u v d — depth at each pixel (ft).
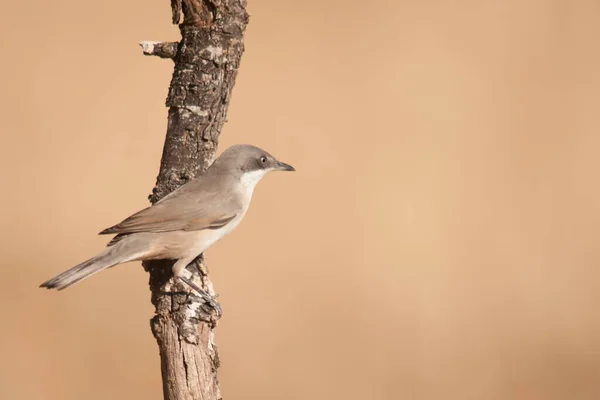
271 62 79.15
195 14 34.14
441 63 80.38
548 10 84.48
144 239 34.42
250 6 83.05
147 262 36.29
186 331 31.81
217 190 36.47
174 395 31.71
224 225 36.32
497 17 84.94
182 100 34.86
